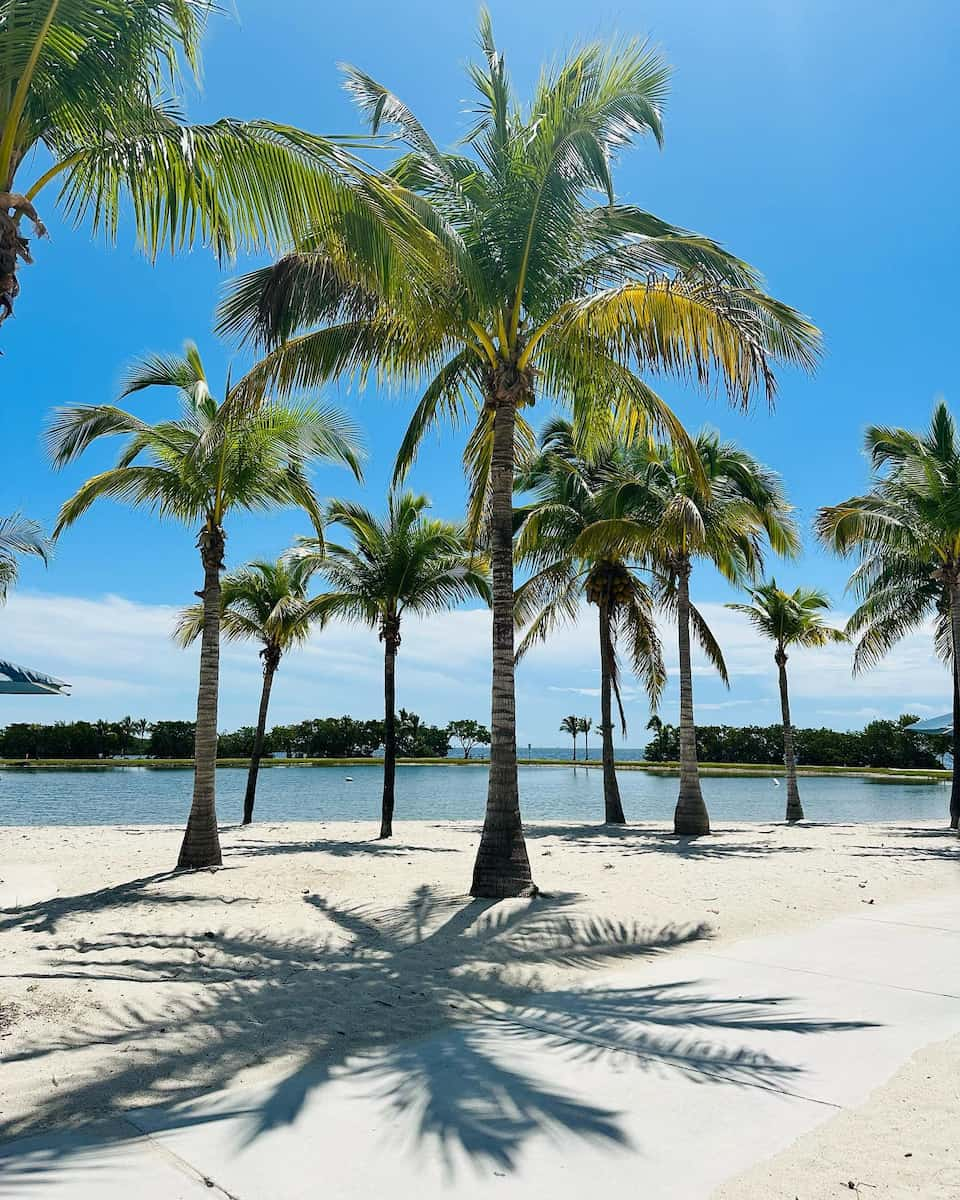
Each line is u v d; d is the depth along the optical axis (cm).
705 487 1127
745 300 956
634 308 963
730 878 1064
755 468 1883
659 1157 315
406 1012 524
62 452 1173
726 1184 294
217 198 622
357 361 1049
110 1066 417
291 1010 522
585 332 1005
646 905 866
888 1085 383
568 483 2011
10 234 510
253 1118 353
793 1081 390
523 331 1055
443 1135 335
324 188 623
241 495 1218
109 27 540
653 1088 384
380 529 1811
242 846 1516
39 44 512
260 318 930
